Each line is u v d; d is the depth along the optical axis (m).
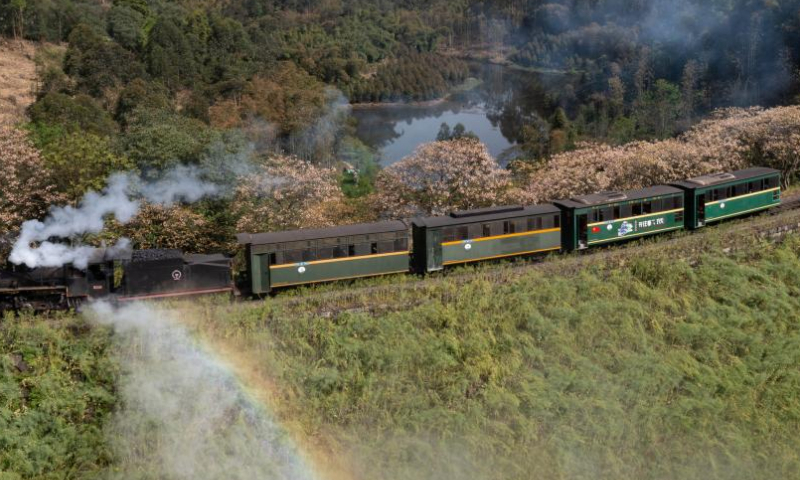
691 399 28.20
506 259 35.31
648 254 35.31
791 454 27.98
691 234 39.09
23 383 24.75
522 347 28.50
